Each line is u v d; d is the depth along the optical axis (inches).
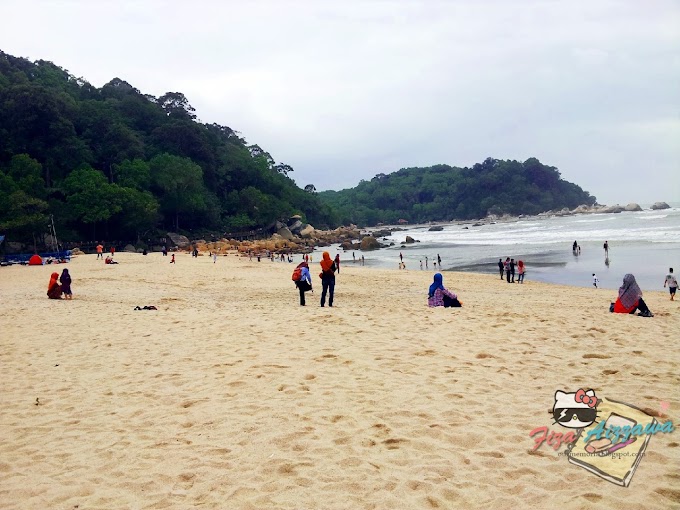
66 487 179.6
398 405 245.9
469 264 1923.0
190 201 3875.5
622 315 520.4
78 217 3184.1
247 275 1369.3
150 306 629.3
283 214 4933.6
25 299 758.5
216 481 179.0
